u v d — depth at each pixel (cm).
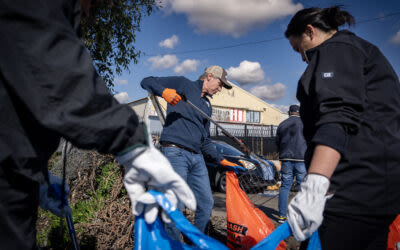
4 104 59
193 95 257
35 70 57
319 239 107
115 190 299
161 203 75
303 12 129
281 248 212
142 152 67
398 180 101
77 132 60
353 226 104
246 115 2716
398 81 113
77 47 63
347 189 103
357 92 100
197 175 249
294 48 138
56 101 59
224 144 643
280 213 392
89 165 321
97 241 239
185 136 240
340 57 105
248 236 217
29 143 64
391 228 146
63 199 104
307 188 92
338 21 121
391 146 101
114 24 638
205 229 246
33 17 57
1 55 57
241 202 228
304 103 119
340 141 94
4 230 60
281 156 407
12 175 62
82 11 91
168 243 89
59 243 232
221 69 268
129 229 247
